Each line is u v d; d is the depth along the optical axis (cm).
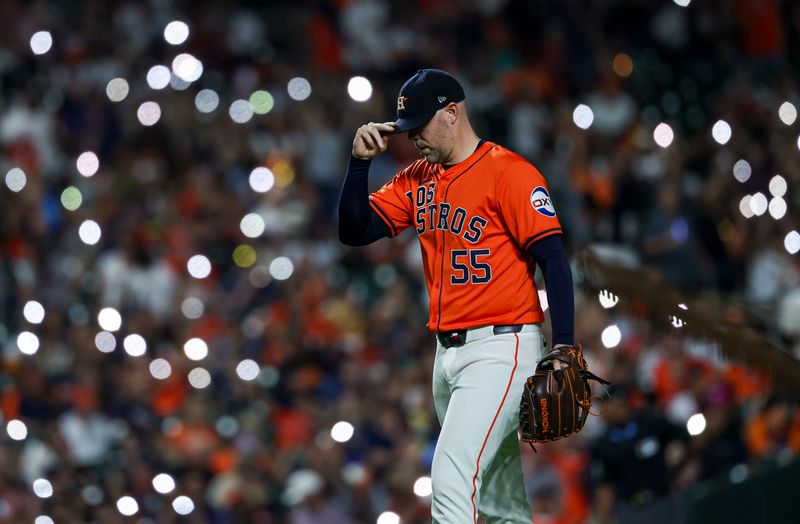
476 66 6425
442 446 1847
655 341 3550
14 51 6519
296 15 6856
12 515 3650
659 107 6241
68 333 4794
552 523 3328
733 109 5938
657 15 6600
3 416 4103
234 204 5534
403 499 3578
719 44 6500
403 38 6675
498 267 1859
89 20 6700
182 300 4953
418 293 5019
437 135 1870
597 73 6334
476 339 1872
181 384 4328
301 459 3778
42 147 5931
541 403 1788
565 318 1808
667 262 4900
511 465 1967
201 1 6906
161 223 5344
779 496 2527
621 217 5262
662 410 3178
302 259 5122
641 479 2967
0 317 4988
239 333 4738
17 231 5319
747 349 1955
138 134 5972
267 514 3700
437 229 1894
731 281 5000
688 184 5541
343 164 5928
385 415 3962
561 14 6600
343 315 4784
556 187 5403
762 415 3183
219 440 3947
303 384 4309
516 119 5994
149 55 6656
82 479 3712
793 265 4853
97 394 4191
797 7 6512
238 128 5991
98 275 5141
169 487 3662
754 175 5469
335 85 6381
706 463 3052
